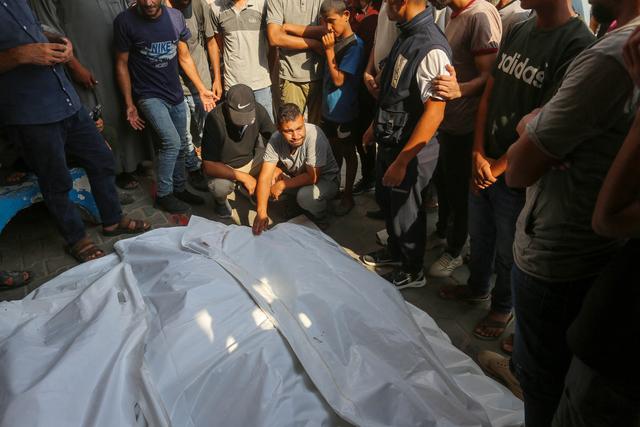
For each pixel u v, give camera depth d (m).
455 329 2.56
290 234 2.43
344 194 3.62
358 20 3.51
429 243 3.23
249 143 3.48
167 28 3.31
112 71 3.63
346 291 1.94
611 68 1.08
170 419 1.43
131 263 2.16
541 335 1.49
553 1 1.65
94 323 1.64
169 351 1.57
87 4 3.40
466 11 2.39
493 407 1.93
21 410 1.30
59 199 2.92
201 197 3.89
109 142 3.60
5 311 1.85
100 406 1.36
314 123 4.07
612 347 1.06
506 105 1.91
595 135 1.18
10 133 2.72
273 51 4.45
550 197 1.35
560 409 1.26
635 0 1.10
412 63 2.17
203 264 1.97
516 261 1.52
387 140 2.41
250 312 1.73
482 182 2.06
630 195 0.95
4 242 3.30
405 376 1.73
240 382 1.52
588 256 1.32
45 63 2.57
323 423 1.49
